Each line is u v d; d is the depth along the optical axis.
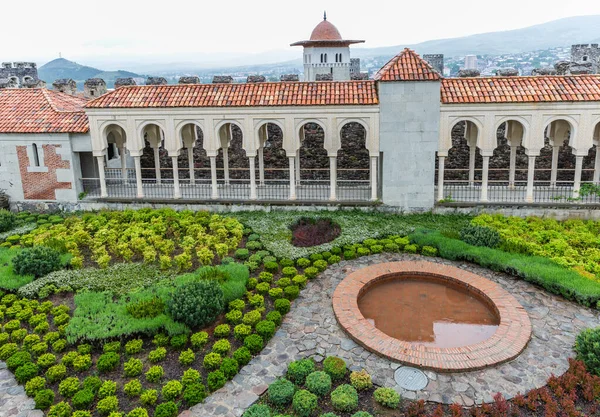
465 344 11.92
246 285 14.52
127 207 21.81
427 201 20.14
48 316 13.37
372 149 19.92
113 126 22.23
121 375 10.84
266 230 18.78
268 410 9.49
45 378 10.83
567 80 19.31
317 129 25.38
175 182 21.52
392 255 16.75
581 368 10.28
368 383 10.23
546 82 19.34
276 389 9.95
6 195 22.44
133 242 17.11
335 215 20.14
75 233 17.92
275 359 11.34
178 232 18.53
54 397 10.20
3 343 12.08
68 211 22.20
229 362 10.89
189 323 12.09
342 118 19.83
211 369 10.91
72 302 14.02
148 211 20.66
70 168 21.75
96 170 23.61
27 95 23.52
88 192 22.64
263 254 16.58
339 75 36.12
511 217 19.23
